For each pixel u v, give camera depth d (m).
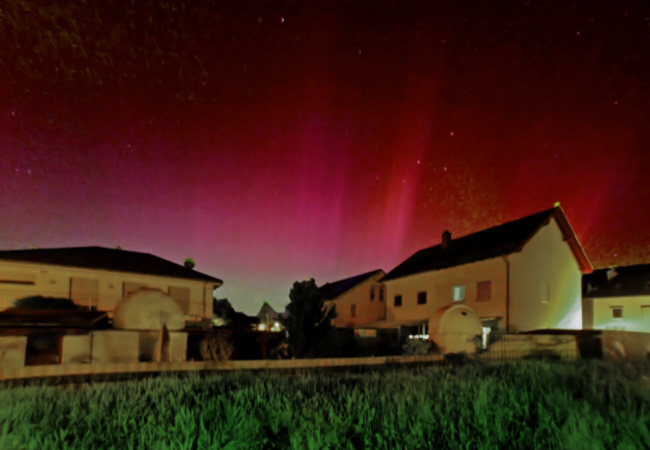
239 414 6.20
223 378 10.14
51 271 22.06
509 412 6.17
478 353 17.17
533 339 17.48
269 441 5.28
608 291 31.06
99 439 5.48
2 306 20.75
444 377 10.06
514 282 24.41
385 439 5.27
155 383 9.27
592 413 6.12
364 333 36.16
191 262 31.00
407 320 32.78
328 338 20.03
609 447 5.00
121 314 16.92
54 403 7.30
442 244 35.59
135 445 5.29
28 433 5.60
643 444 5.10
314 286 20.28
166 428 5.67
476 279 26.72
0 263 20.86
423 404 6.46
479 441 5.14
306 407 6.53
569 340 17.55
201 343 18.52
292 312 19.78
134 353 16.12
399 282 34.81
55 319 16.72
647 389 7.83
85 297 22.84
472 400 6.84
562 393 7.25
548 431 5.46
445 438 5.24
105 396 7.77
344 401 7.31
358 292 41.41
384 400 6.92
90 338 15.47
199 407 6.86
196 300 26.67
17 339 13.84
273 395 7.62
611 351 17.17
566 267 27.22
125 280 24.16
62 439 5.42
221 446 5.16
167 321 17.59
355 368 14.04
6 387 9.62
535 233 25.59
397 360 15.24
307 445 5.05
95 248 27.58
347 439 5.22
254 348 20.80
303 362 13.95
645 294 28.53
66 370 11.15
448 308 21.16
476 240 31.31
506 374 10.06
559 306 26.27
